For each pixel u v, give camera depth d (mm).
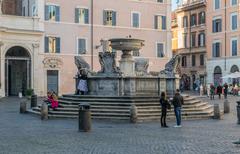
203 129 21297
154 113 25906
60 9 59188
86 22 61125
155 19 66625
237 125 23266
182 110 27344
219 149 14883
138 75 31062
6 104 41219
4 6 62656
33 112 30156
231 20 73125
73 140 17234
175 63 31875
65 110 27219
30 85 56719
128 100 26859
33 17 56812
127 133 19594
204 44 81688
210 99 51438
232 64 72750
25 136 18469
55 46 58688
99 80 30297
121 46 32688
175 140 17266
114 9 63219
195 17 84375
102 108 26359
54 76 58562
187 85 85875
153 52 66188
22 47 56094
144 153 14117
